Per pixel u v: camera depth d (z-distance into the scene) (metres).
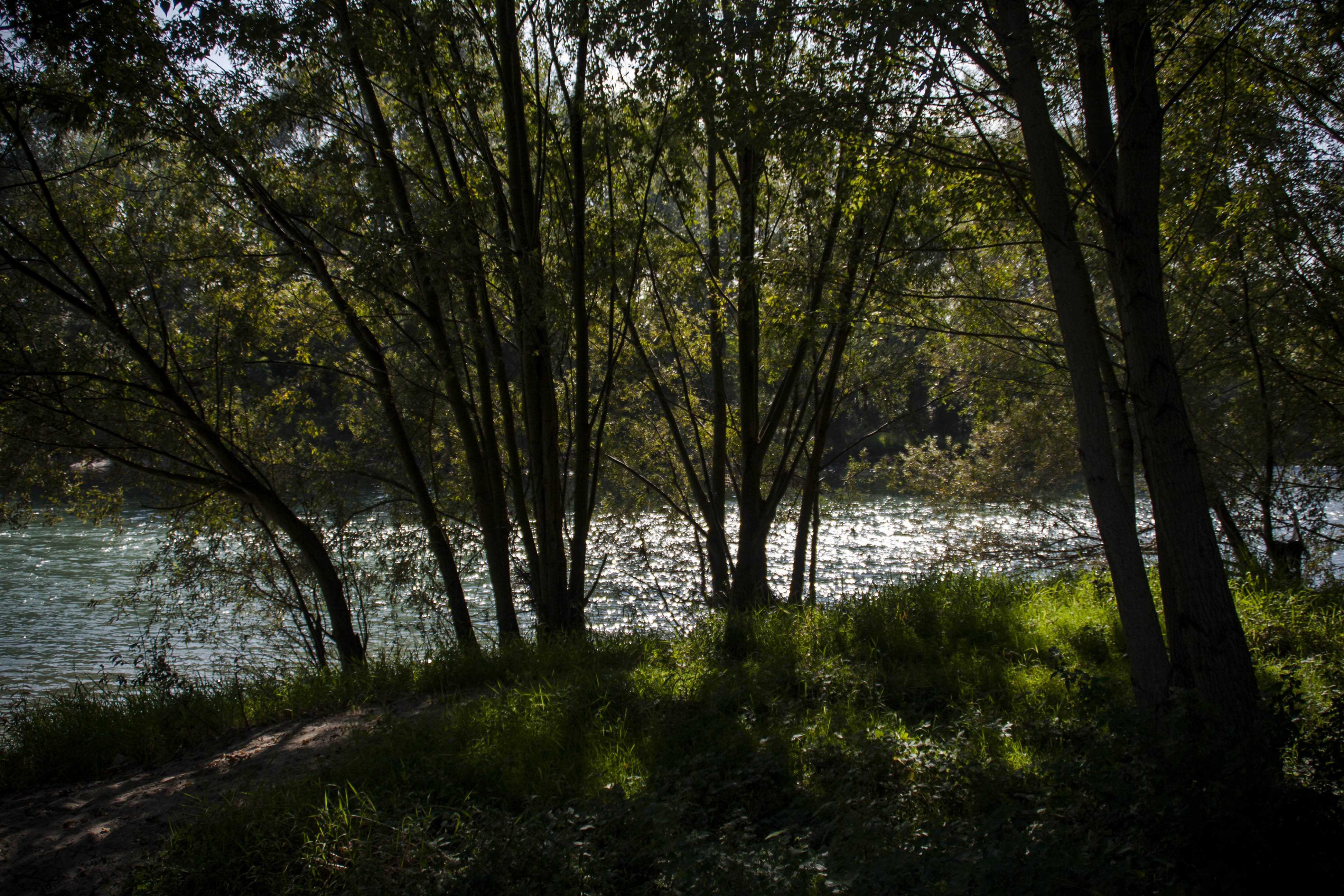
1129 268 4.82
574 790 4.97
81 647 13.65
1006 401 13.41
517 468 10.65
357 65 8.86
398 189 9.09
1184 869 3.07
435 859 4.05
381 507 12.98
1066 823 3.64
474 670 7.93
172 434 10.79
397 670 8.27
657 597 15.27
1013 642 7.62
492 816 4.43
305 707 7.44
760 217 11.27
